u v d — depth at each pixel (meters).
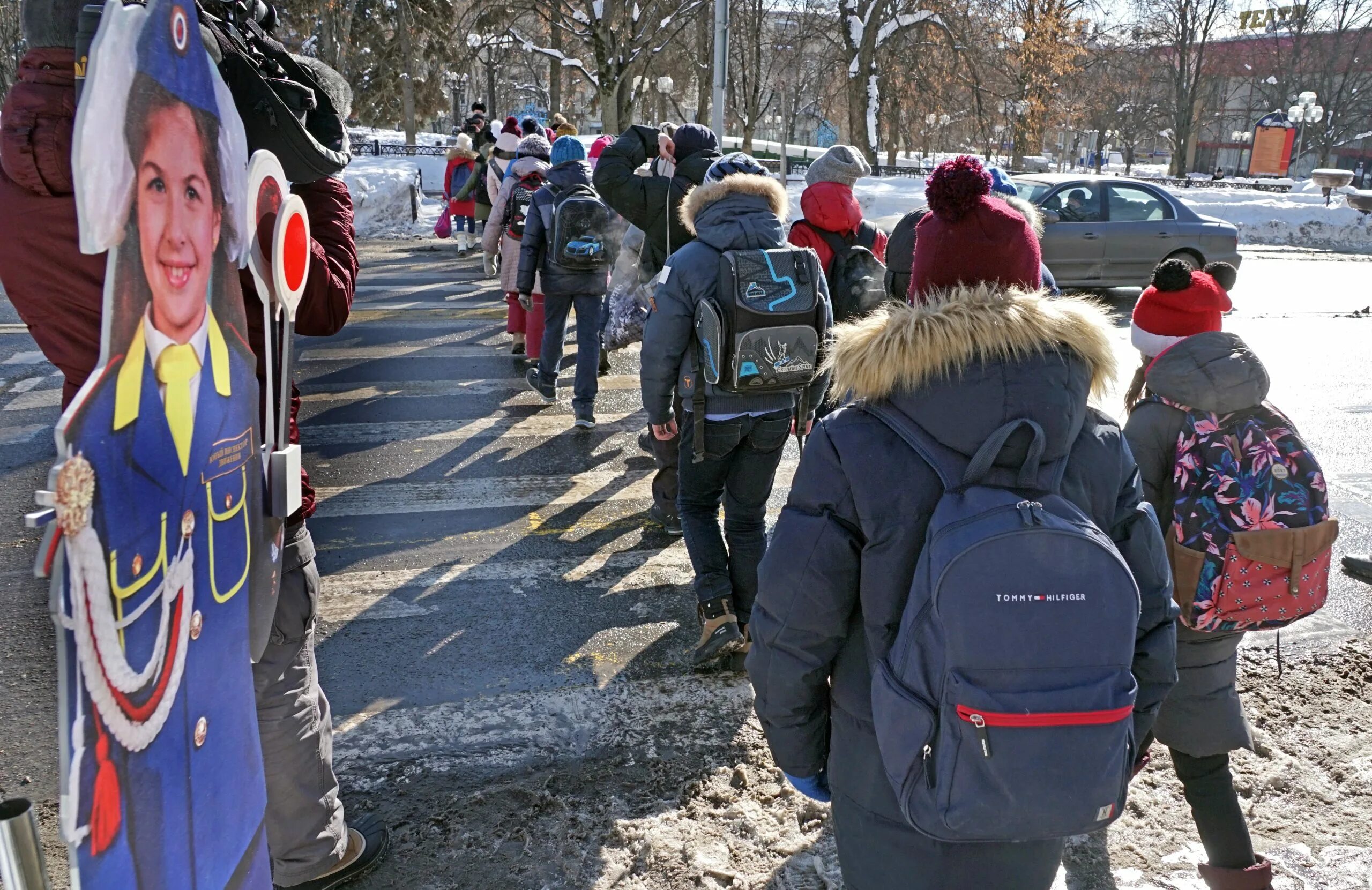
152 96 1.23
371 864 2.73
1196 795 2.56
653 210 5.54
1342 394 8.07
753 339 3.40
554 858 2.80
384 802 3.03
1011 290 1.66
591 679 3.78
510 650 3.98
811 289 3.48
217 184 1.45
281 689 2.32
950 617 1.49
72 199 1.61
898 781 1.58
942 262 1.69
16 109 1.56
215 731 1.50
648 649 4.02
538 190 6.79
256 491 1.70
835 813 1.83
